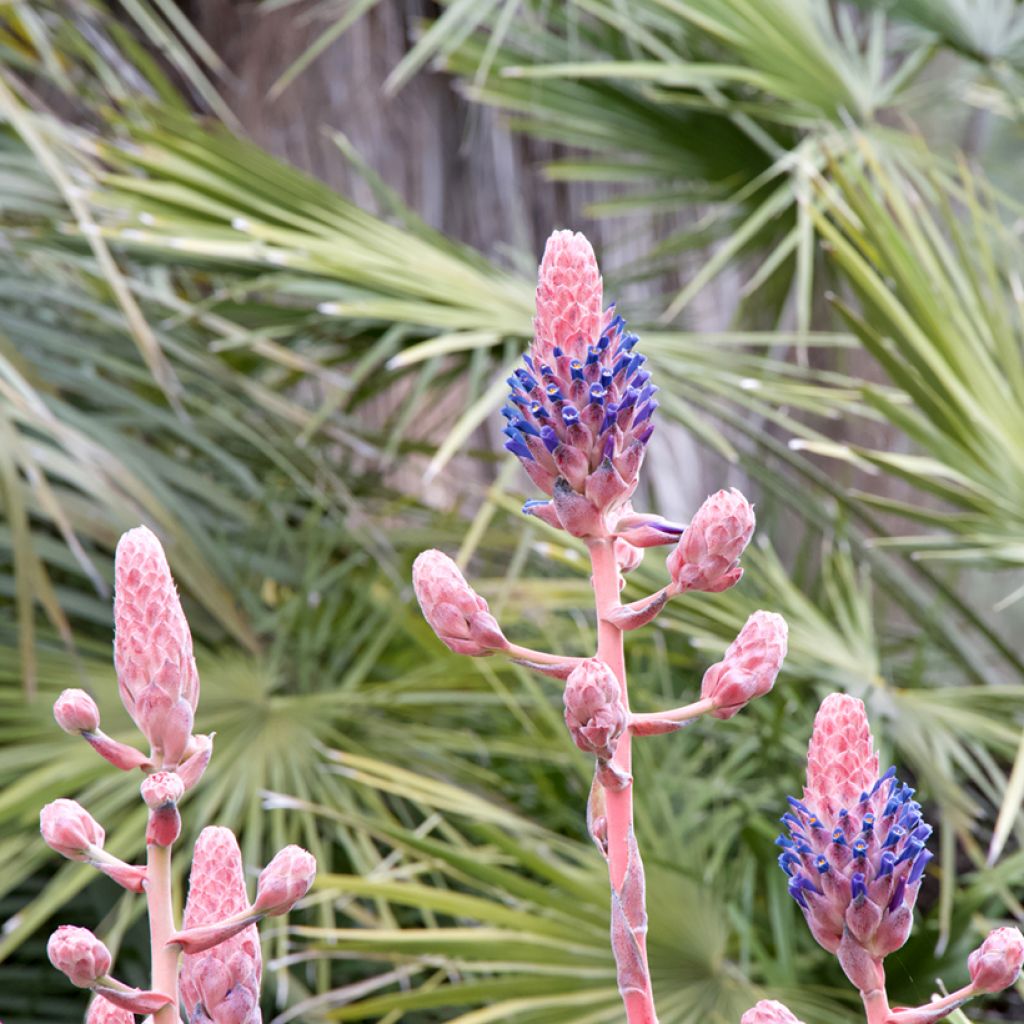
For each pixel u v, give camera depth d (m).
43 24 7.39
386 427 7.71
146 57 7.59
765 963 4.66
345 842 5.16
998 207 9.19
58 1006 5.86
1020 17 6.68
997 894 5.30
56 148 6.39
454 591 2.18
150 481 5.84
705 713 2.15
